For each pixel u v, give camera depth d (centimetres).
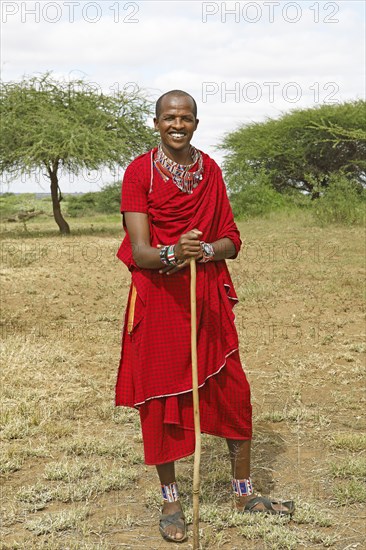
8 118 2200
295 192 3269
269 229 2100
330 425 519
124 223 362
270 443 485
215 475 421
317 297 1034
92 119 2272
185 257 341
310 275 1233
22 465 453
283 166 3306
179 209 353
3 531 367
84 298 1073
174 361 354
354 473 430
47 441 489
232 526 371
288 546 347
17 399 567
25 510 388
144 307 355
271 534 355
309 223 2230
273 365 681
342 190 2338
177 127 350
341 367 673
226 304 367
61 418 536
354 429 511
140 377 355
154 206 355
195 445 342
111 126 2334
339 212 2186
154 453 358
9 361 664
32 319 912
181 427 359
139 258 350
